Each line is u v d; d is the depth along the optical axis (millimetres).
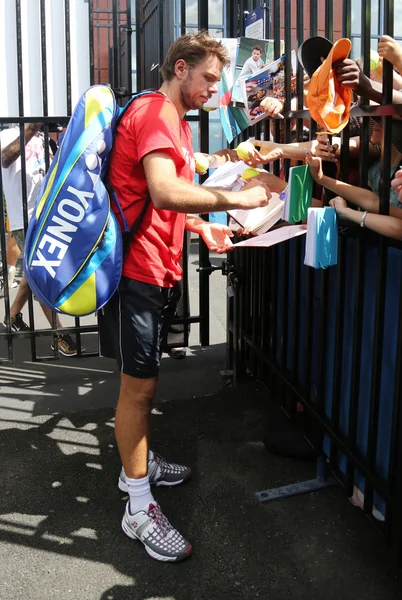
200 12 3146
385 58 1783
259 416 3145
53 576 2092
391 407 2066
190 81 2049
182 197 1830
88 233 1936
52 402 3354
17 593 2020
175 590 2025
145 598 1993
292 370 2916
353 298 2281
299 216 2146
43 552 2203
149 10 3922
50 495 2529
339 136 2361
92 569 2123
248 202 1955
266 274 3107
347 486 2348
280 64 2484
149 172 1872
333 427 2379
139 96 1983
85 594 2014
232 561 2146
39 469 2713
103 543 2252
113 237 1983
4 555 2189
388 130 1856
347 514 2381
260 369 3443
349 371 2355
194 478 2621
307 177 2117
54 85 5773
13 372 3779
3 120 3268
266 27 3084
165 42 3555
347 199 2070
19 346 4227
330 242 1981
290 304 2939
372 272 2127
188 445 2879
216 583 2051
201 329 3816
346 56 1853
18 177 4035
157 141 1873
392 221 1856
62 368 3846
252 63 2758
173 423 3082
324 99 1838
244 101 2549
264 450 2830
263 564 2129
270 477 2621
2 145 4004
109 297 2018
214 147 6859
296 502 2459
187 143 2145
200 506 2438
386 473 2123
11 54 5586
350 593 1993
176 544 2152
